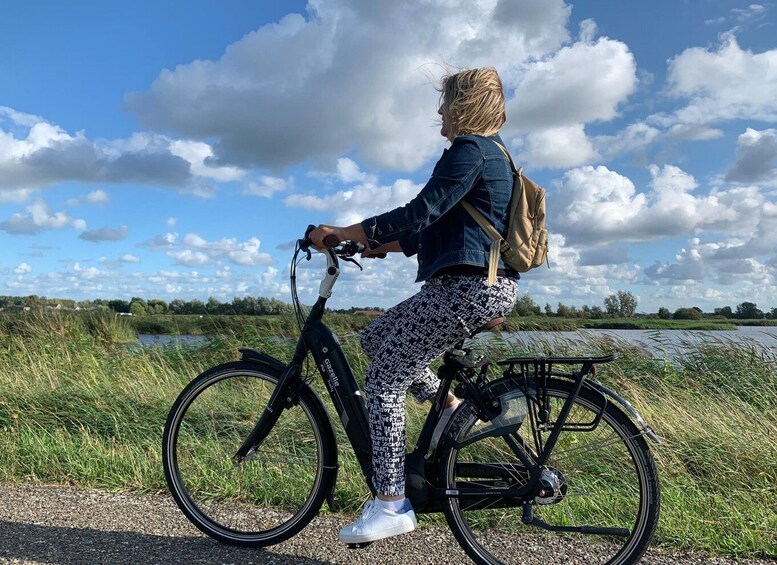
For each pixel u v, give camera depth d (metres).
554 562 2.56
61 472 3.91
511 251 2.44
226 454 3.31
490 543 2.68
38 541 2.83
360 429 2.69
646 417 4.69
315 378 2.90
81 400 5.43
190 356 8.03
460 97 2.53
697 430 4.32
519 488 2.52
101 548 2.77
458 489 2.57
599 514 2.71
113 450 4.24
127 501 3.42
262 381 3.23
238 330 8.40
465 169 2.39
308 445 3.01
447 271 2.48
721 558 2.71
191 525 3.08
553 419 2.51
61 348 8.02
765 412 5.12
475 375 2.62
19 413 5.14
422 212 2.37
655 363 7.01
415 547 2.82
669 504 3.24
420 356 2.54
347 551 2.78
